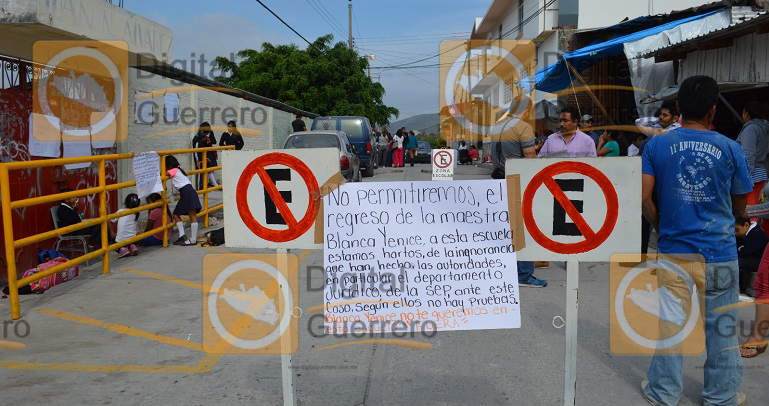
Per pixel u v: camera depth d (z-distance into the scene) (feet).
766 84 24.95
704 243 11.73
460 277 10.91
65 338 16.62
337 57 98.73
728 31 26.22
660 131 22.81
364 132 66.64
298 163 10.93
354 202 10.93
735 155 11.66
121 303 19.84
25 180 23.94
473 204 10.86
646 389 12.83
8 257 18.10
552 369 14.40
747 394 13.01
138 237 27.02
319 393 13.19
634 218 10.52
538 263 25.02
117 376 14.14
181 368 14.60
